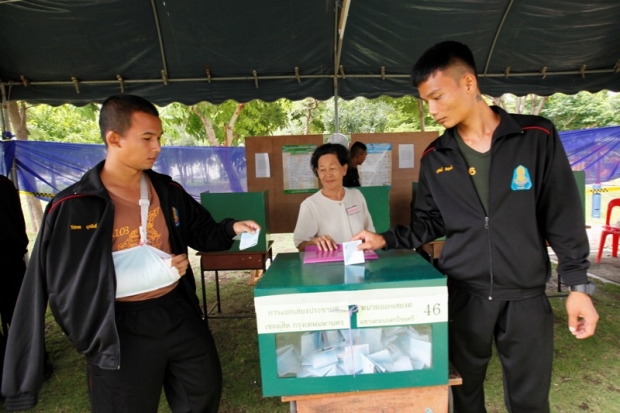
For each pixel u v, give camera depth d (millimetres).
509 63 4535
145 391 1433
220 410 2373
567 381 2482
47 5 3512
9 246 2580
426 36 4176
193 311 1595
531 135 1276
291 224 4219
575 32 4141
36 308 1312
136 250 1369
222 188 5762
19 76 4227
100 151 5074
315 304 1107
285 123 11867
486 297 1355
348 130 15562
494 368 2686
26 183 4859
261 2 3678
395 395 1200
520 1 3789
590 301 1240
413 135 4258
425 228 1524
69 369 2973
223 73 4500
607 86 4715
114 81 4391
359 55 4402
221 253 3279
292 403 1186
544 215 1329
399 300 1123
